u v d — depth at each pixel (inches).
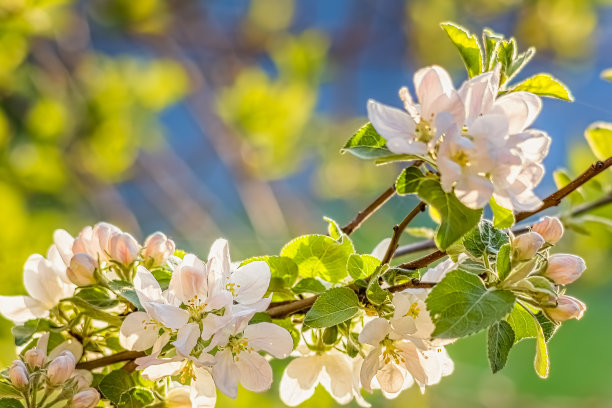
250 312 54.4
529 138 53.9
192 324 54.3
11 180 81.4
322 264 56.5
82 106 89.0
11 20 76.2
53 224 71.7
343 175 108.1
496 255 54.7
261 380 54.7
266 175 98.1
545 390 107.0
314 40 99.1
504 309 53.6
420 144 53.7
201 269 54.6
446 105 53.8
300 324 56.7
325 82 106.5
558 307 54.2
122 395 55.4
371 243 95.4
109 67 93.1
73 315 56.6
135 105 93.6
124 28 107.0
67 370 55.0
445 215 53.4
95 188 91.0
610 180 65.8
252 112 94.9
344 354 56.7
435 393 86.3
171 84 95.0
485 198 53.3
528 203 53.8
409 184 53.8
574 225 63.9
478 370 92.2
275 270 56.2
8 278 67.5
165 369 55.0
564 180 63.9
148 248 55.9
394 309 54.7
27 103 87.0
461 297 53.7
